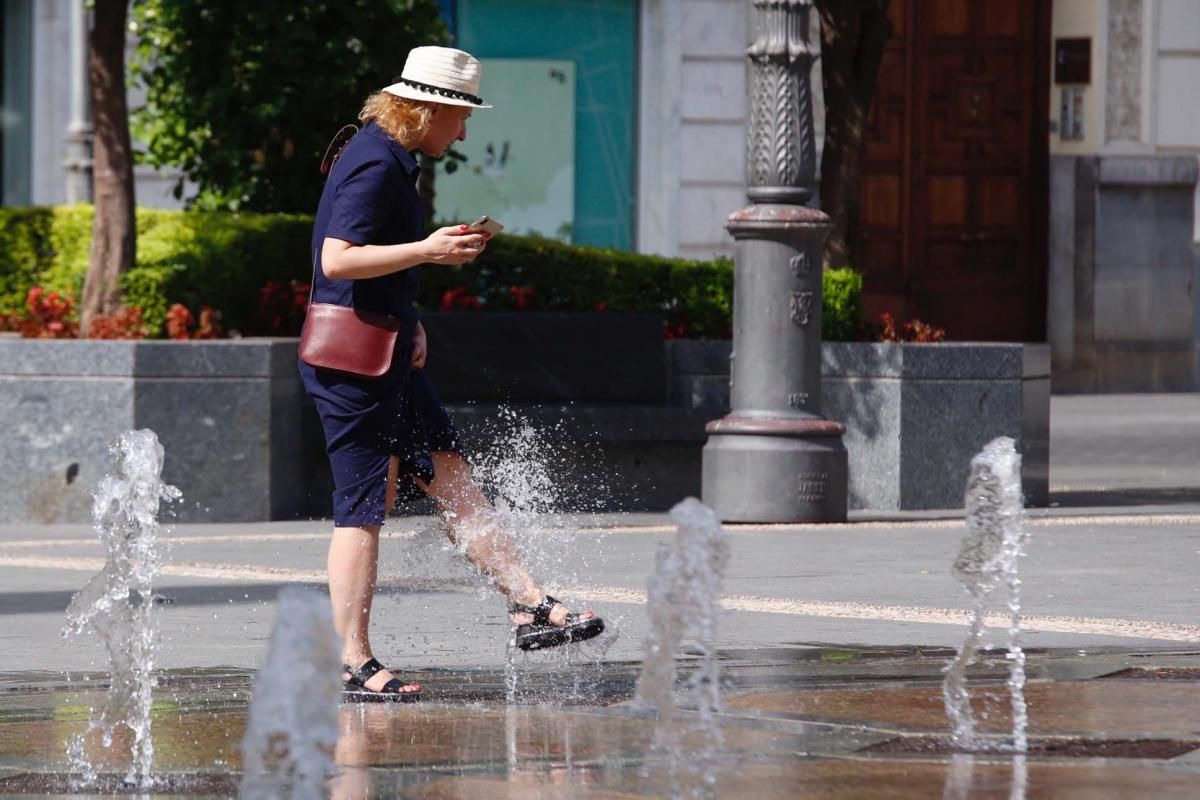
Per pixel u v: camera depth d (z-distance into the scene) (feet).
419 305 117.70
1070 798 35.50
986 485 45.62
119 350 102.12
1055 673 51.72
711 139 201.77
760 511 100.48
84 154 170.50
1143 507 110.63
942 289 215.10
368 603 50.65
